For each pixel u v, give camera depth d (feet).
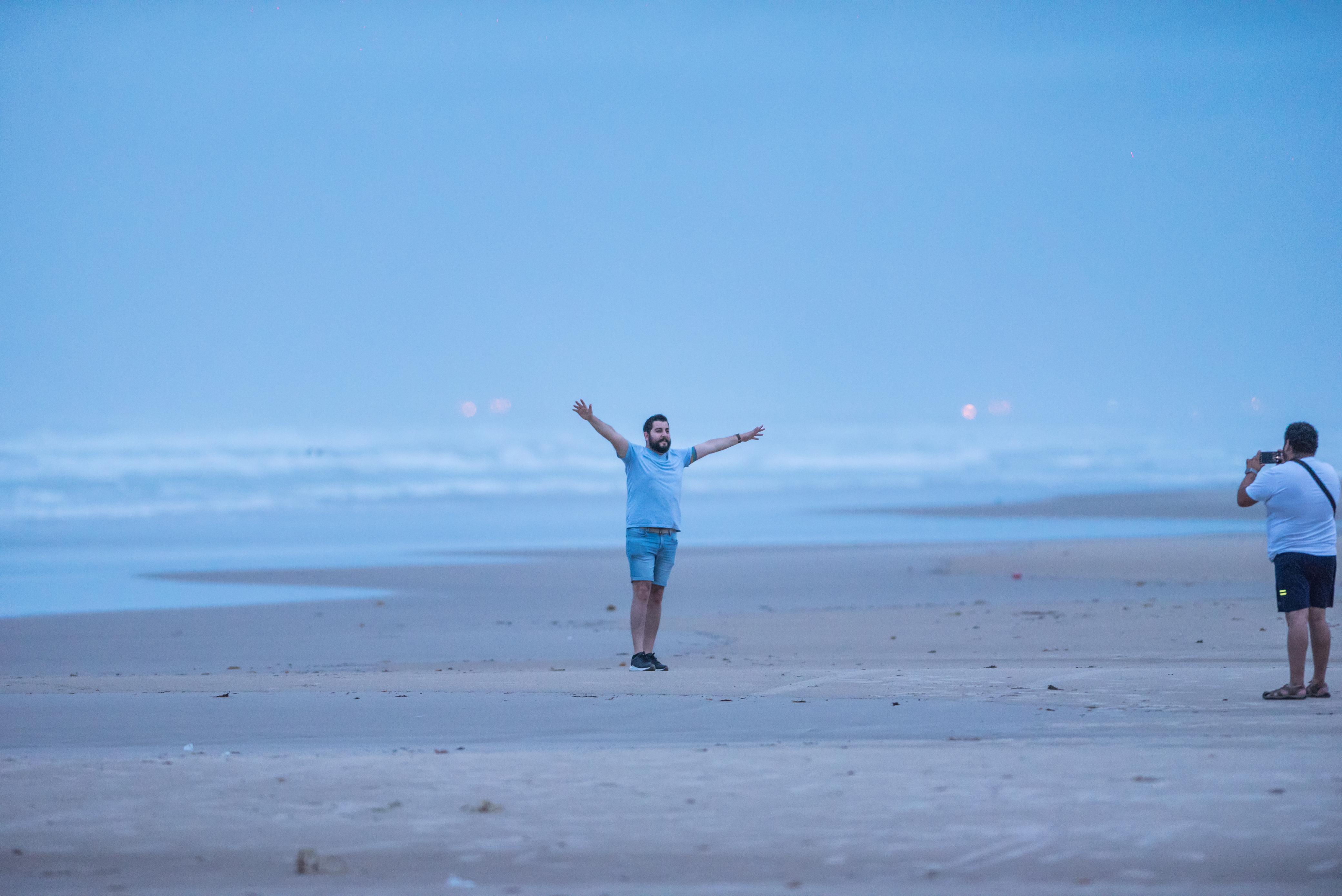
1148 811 20.62
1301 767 23.58
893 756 25.45
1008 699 33.76
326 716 32.83
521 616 64.64
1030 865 18.10
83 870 18.56
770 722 30.96
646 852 19.02
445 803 21.97
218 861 18.94
